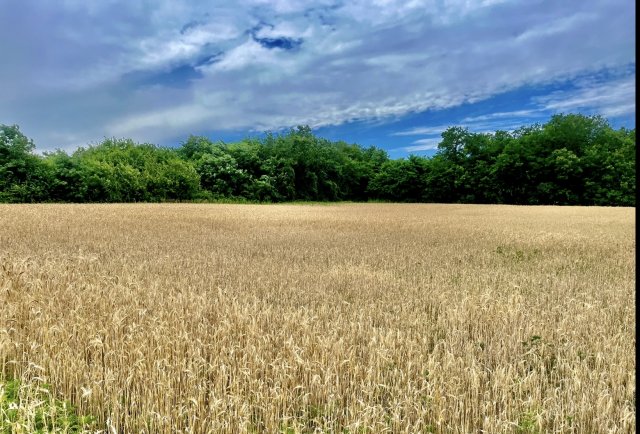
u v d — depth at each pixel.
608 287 7.95
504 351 4.64
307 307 6.07
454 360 4.24
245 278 8.06
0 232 14.28
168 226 18.61
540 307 6.55
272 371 4.06
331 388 3.76
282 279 8.09
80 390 3.74
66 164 43.34
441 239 15.19
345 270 9.23
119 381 3.93
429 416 3.49
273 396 3.60
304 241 14.21
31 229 15.41
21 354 4.39
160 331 4.67
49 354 4.34
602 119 64.94
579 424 3.35
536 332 5.37
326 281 8.09
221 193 56.94
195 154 61.97
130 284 6.96
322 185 69.25
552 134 63.53
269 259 10.41
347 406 3.60
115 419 3.46
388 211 36.00
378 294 7.27
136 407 3.55
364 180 75.12
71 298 6.00
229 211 29.78
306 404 3.69
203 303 5.91
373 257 10.96
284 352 4.38
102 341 4.64
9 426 3.26
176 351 4.30
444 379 3.95
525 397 3.85
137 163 50.34
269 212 30.31
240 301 6.32
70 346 4.48
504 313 5.89
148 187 47.31
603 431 3.25
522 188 61.34
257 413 3.57
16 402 3.67
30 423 3.25
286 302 6.55
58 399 3.81
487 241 14.70
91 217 21.64
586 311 6.11
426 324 5.63
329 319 5.75
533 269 9.84
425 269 9.52
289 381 3.91
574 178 58.25
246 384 3.80
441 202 68.88
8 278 6.77
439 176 68.00
